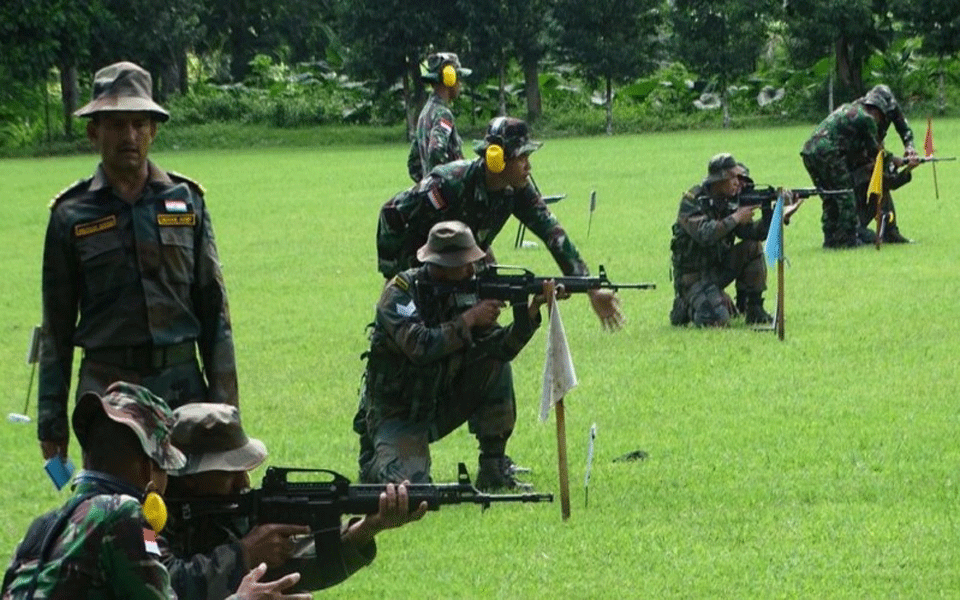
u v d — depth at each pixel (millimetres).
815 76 90750
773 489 15727
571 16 87188
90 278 13375
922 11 84438
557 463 17203
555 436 18344
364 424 15875
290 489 10750
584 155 68625
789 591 12898
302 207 49406
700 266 24953
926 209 40438
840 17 84312
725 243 24922
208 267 13695
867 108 33312
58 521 8391
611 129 87750
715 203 24750
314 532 10734
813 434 17859
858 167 33656
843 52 88375
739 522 14773
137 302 13367
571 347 23688
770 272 30578
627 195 48812
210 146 89438
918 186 46250
